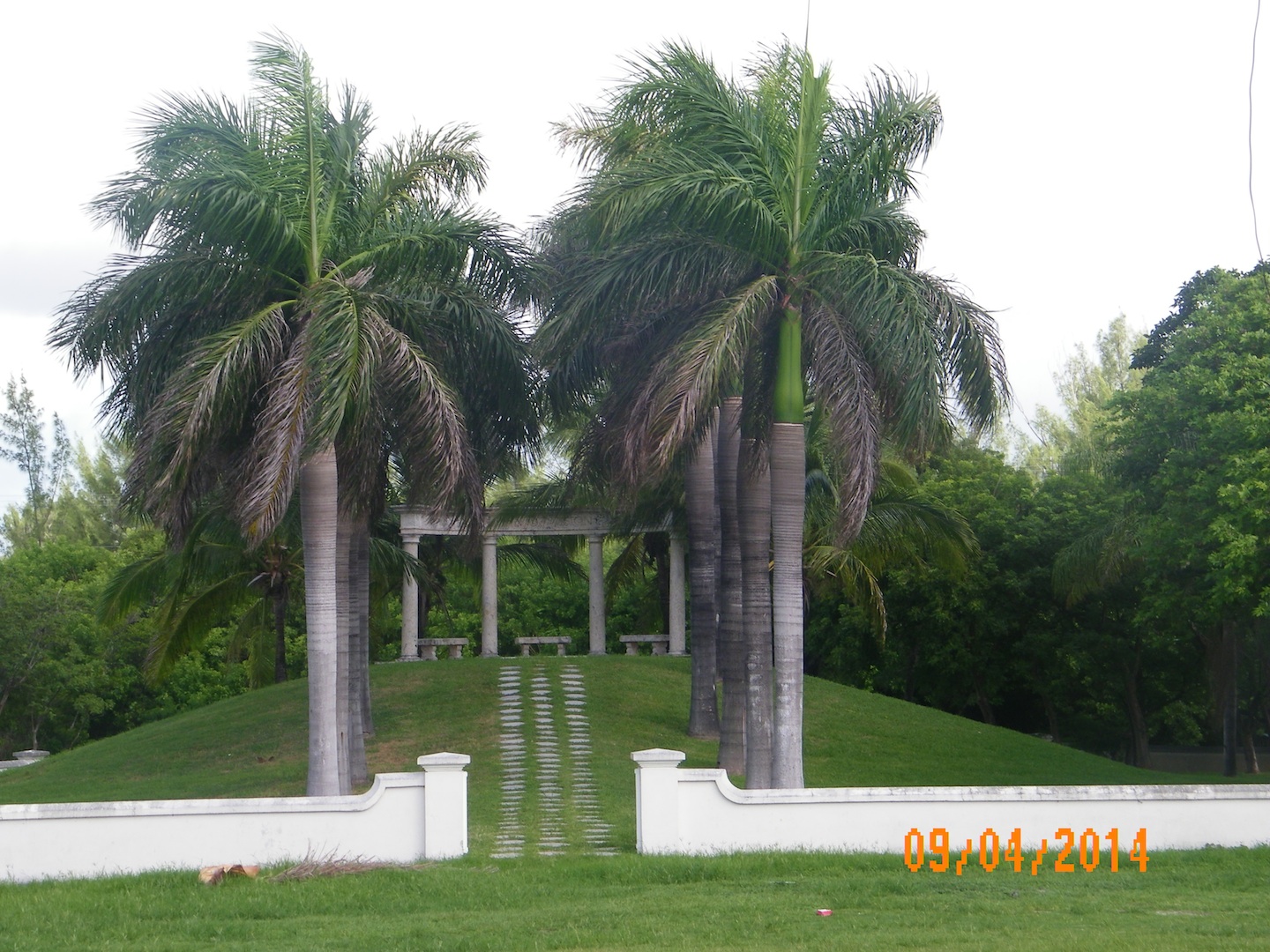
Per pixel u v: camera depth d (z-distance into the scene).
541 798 21.48
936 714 31.91
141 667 49.16
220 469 18.97
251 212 17.47
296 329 18.44
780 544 18.28
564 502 32.97
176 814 14.38
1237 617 27.69
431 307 19.73
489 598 34.62
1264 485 22.64
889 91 18.67
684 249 18.20
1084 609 39.16
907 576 39.56
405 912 11.98
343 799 14.67
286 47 18.59
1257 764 39.53
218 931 11.16
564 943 10.34
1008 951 9.69
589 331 19.33
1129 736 45.25
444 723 28.08
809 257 18.20
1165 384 27.73
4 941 10.79
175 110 18.22
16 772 29.52
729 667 23.39
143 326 18.91
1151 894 12.41
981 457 44.19
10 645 42.28
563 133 26.11
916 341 16.89
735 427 23.78
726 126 18.20
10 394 63.84
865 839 14.84
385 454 21.33
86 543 56.53
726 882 13.17
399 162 20.11
